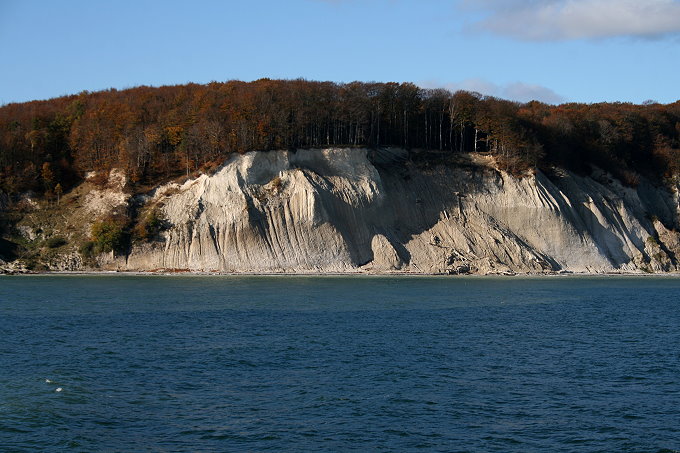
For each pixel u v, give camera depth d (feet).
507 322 199.31
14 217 372.79
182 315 199.62
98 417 105.60
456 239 368.27
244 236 346.33
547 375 134.92
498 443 98.07
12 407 108.58
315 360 143.02
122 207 364.38
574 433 102.32
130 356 144.05
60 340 159.84
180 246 347.97
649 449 96.78
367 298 245.24
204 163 370.94
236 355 146.00
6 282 297.33
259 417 106.73
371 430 102.01
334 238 352.28
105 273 338.75
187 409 110.01
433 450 95.20
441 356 149.69
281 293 257.14
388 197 374.22
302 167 367.66
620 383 129.80
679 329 192.34
